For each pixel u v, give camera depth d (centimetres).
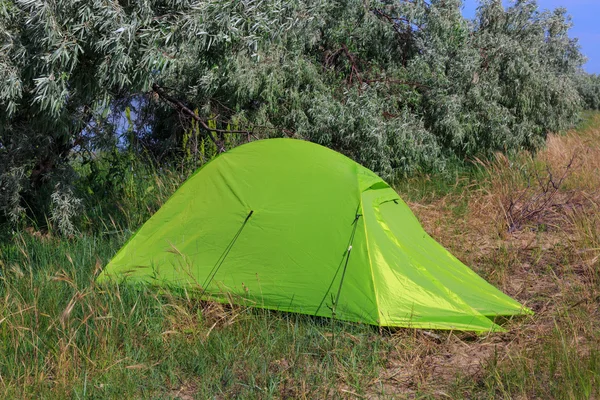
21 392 346
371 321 439
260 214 491
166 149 924
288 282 464
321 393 354
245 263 479
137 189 761
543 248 668
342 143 966
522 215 760
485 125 1036
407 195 884
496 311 470
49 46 486
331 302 452
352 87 986
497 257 634
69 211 626
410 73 1036
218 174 524
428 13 1080
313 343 419
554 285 561
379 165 927
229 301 452
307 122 949
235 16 576
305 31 859
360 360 395
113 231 632
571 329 442
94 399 346
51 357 384
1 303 429
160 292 463
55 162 645
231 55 657
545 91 1118
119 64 521
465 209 812
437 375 388
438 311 450
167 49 551
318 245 470
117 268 502
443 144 1038
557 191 885
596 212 732
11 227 620
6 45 487
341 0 1025
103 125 680
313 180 499
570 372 362
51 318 416
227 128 896
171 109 912
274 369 388
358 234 466
